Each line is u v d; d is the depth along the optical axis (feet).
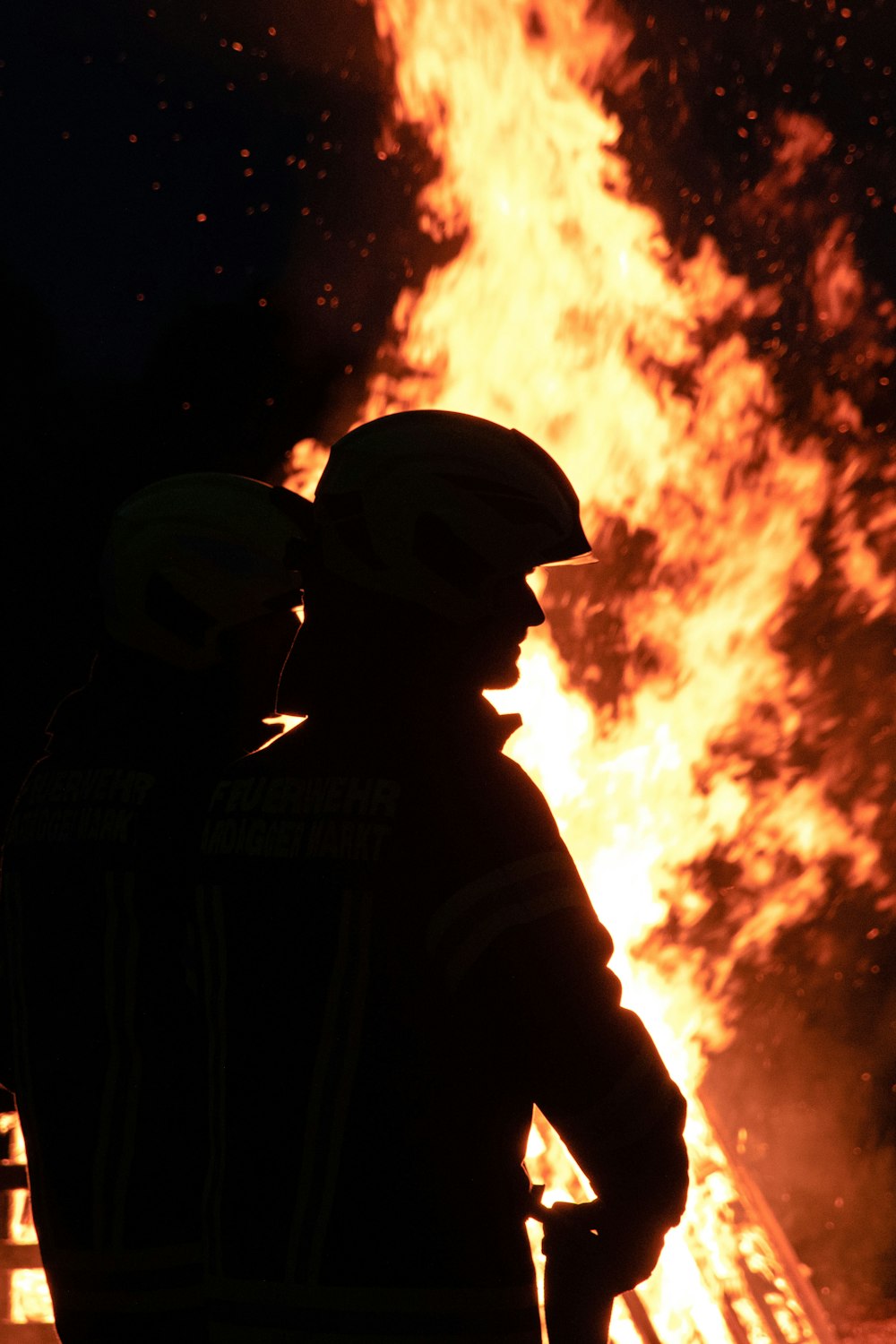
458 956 3.49
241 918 3.80
